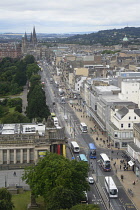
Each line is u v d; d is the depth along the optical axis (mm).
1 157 182625
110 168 188625
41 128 199750
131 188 166375
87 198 149375
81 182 140125
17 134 184000
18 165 182250
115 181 174500
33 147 182500
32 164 170750
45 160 149750
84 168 145875
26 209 139750
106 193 160125
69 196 123812
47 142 182625
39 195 153375
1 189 130875
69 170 136375
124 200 152875
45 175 139500
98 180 175500
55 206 121875
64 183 133000
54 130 193625
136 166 181625
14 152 182250
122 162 199875
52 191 127250
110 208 144500
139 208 145375
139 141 194125
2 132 192500
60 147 187375
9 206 125000
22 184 163750
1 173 177000
